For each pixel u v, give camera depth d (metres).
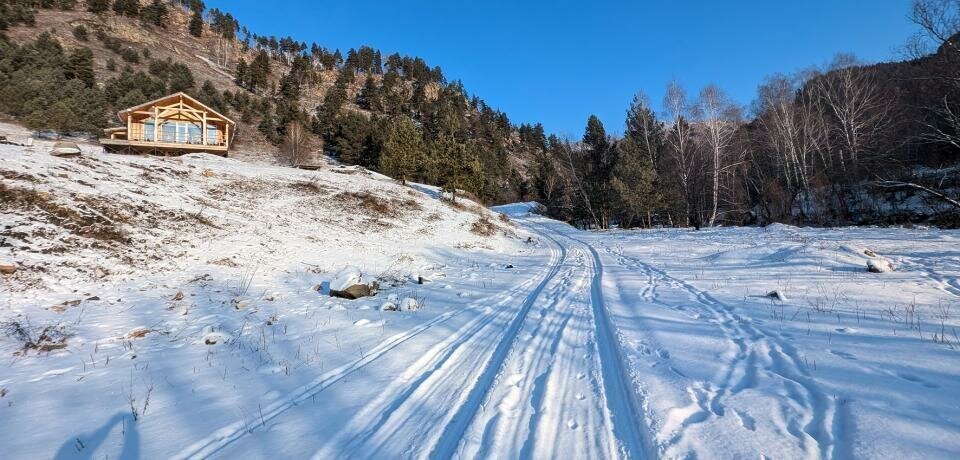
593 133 46.38
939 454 2.84
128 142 29.97
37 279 8.56
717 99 32.38
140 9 105.38
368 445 3.42
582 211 45.88
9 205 10.32
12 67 50.84
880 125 30.36
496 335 6.61
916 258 11.73
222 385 4.88
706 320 6.87
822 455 2.96
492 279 13.11
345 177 27.59
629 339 5.99
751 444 3.15
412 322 7.62
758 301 8.02
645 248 20.59
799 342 5.43
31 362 5.69
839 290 8.48
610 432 3.52
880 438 3.07
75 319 7.48
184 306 8.84
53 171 12.75
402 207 25.36
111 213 11.99
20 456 3.37
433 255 18.91
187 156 25.62
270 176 22.34
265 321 7.95
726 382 4.36
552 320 7.34
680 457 3.04
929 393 3.72
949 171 25.97
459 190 33.69
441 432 3.60
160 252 11.52
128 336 6.85
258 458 3.26
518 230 33.66
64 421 4.00
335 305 9.29
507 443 3.36
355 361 5.54
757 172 38.91
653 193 37.72
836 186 31.62
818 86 35.28
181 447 3.48
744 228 26.80
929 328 5.65
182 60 90.69
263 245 14.31
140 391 4.74
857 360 4.65
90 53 58.00
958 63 19.56
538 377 4.77
